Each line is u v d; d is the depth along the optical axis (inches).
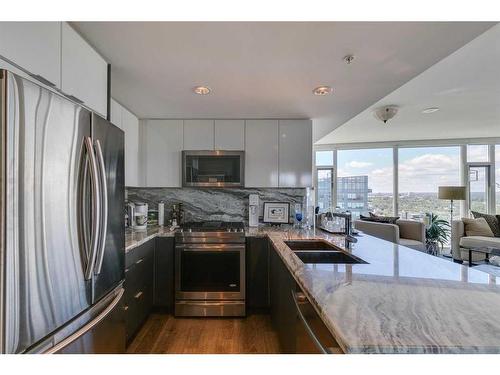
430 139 212.2
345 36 52.5
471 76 94.5
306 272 46.6
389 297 35.4
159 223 118.4
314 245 86.6
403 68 66.3
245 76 71.8
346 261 66.7
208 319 97.7
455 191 183.9
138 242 81.4
